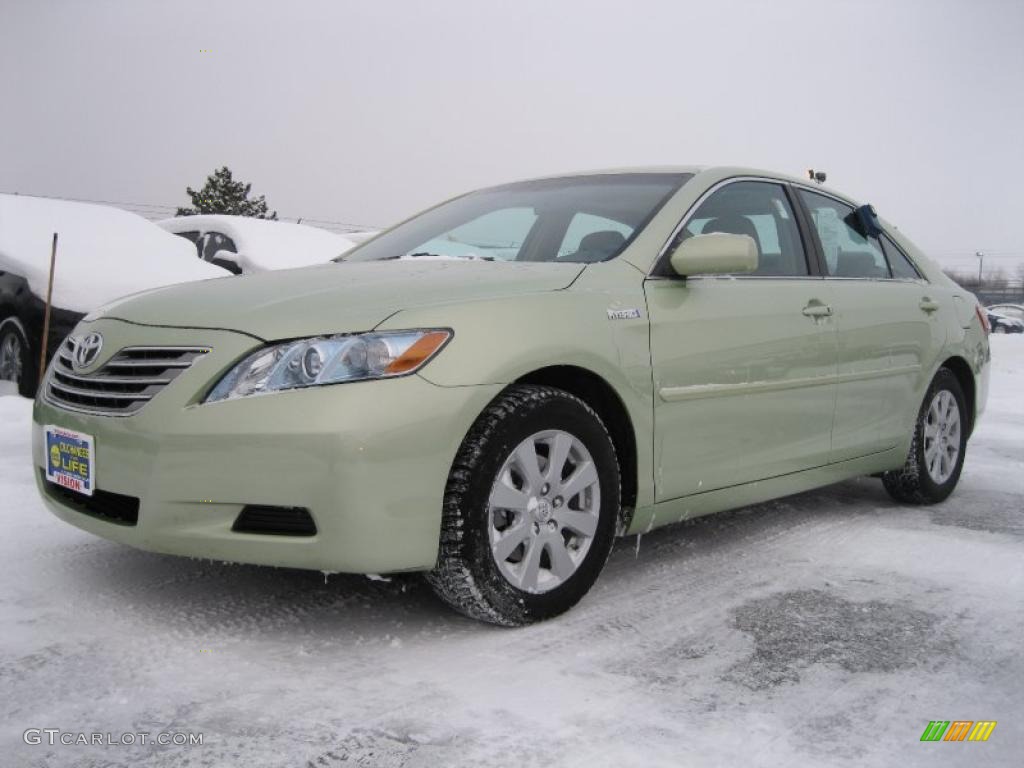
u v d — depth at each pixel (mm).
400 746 2070
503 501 2734
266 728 2139
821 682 2469
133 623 2748
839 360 3945
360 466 2471
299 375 2531
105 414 2725
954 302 4914
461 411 2607
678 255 3283
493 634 2760
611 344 3010
